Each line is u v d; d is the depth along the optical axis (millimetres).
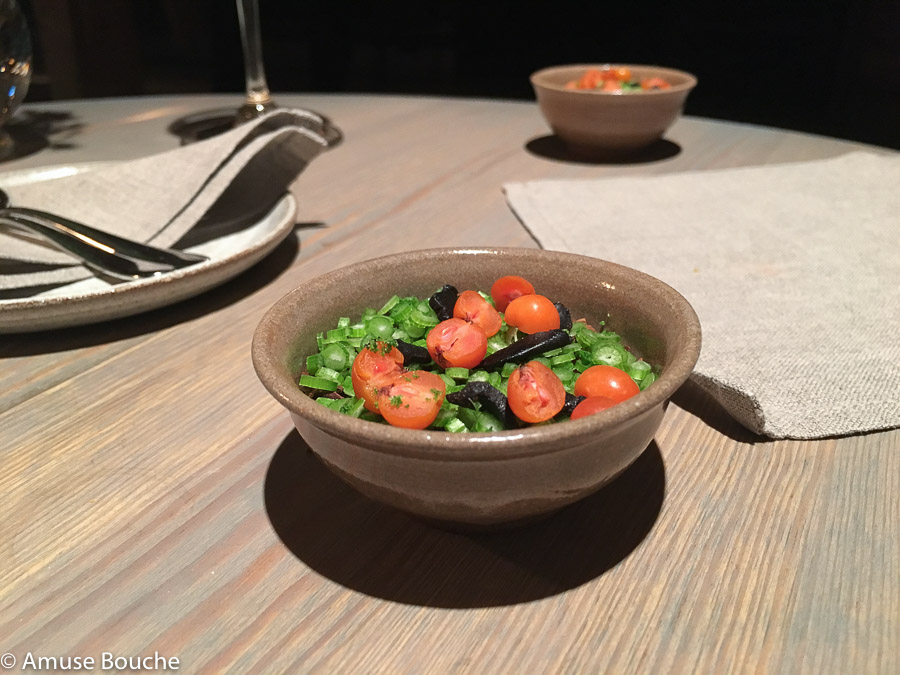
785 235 386
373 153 541
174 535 209
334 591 189
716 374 248
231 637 177
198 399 269
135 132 562
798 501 215
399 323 238
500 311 243
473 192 463
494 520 185
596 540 203
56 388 276
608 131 496
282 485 227
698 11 1078
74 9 884
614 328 239
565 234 388
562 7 1158
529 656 170
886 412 246
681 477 227
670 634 174
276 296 339
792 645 171
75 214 365
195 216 365
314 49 1188
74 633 179
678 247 374
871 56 973
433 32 1208
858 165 478
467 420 196
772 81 1067
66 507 219
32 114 612
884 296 320
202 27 1100
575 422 162
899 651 169
